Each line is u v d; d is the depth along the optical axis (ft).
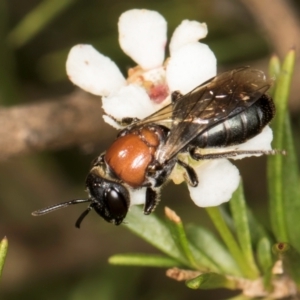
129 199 0.21
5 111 0.24
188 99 0.21
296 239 0.21
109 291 0.27
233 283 0.21
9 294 0.28
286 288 0.21
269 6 0.26
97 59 0.21
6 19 0.26
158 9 0.27
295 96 0.26
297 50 0.26
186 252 0.21
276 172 0.21
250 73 0.21
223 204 0.22
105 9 0.28
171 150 0.21
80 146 0.25
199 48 0.21
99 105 0.24
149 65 0.21
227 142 0.21
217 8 0.27
